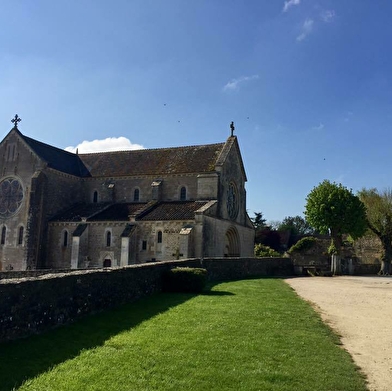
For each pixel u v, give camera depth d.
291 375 9.49
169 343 11.63
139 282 19.95
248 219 54.72
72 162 54.47
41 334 12.12
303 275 46.59
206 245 40.25
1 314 10.91
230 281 30.77
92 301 15.42
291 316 16.23
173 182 47.38
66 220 45.69
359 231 50.12
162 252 40.25
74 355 10.55
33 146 49.31
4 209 48.03
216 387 8.67
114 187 50.19
